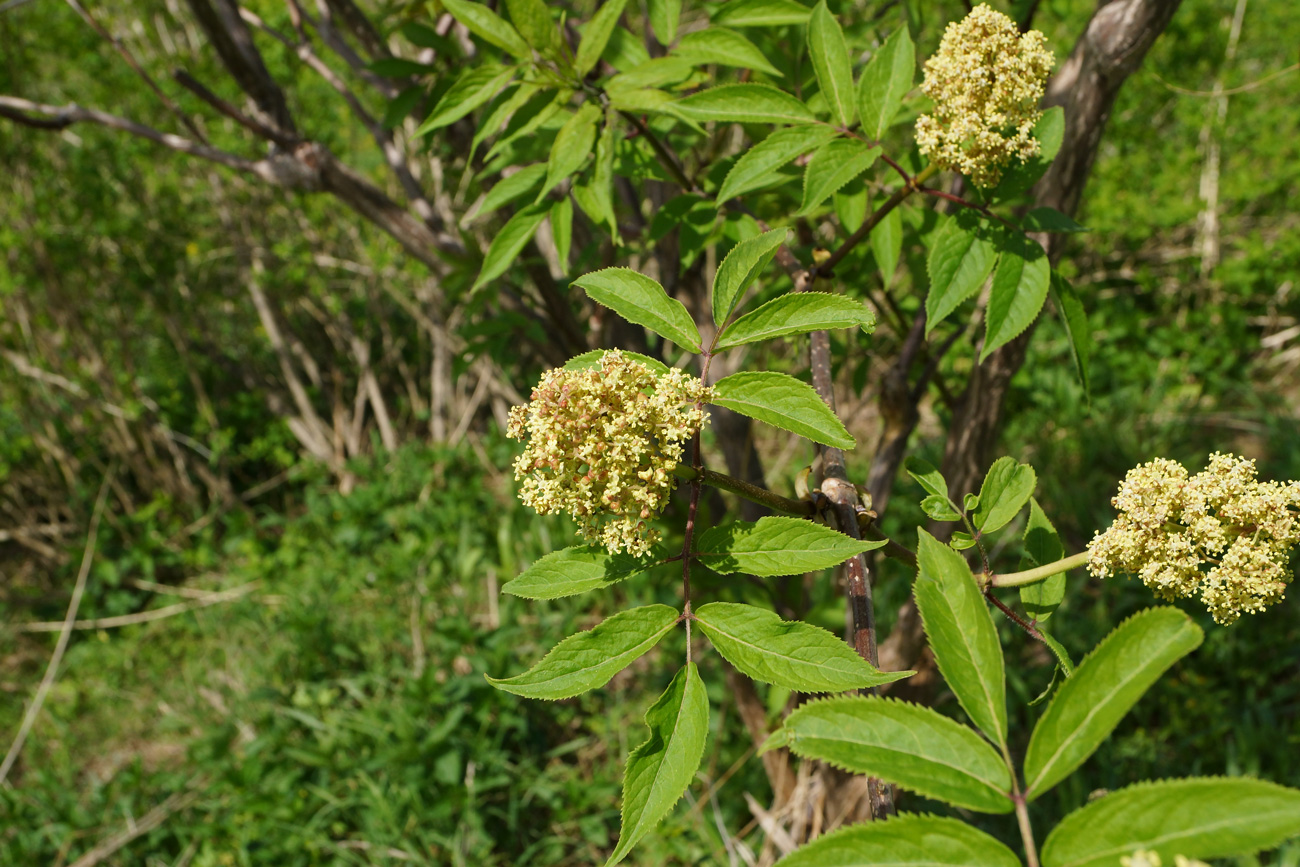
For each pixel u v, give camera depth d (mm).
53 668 6324
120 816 5422
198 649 7230
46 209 7320
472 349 3430
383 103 7227
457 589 7281
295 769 5238
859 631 1280
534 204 2244
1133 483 1317
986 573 1506
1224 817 769
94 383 8203
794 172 2375
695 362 4562
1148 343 8805
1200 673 5504
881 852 842
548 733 5824
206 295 8992
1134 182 8484
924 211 2330
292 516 8969
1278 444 7402
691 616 1211
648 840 4906
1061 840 818
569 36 3111
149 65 7289
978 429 2783
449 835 4918
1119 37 2156
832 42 1765
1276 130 8664
